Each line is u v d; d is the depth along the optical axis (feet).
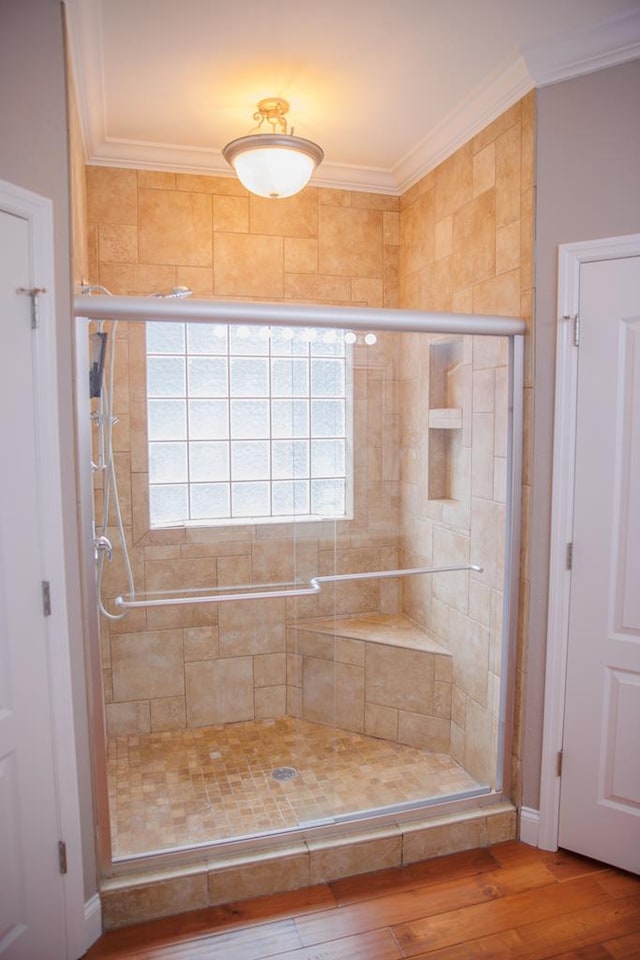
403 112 7.39
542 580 6.57
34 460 4.85
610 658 6.23
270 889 6.04
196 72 6.43
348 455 7.38
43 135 4.82
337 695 7.58
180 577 7.34
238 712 7.83
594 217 6.03
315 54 6.15
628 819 6.24
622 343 5.99
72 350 5.20
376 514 7.50
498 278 7.03
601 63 5.85
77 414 5.33
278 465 7.34
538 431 6.48
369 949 5.39
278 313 5.98
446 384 7.25
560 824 6.64
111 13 5.41
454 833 6.64
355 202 9.33
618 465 6.09
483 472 7.23
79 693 5.36
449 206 8.10
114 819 6.50
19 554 4.76
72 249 5.17
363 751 7.63
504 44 6.01
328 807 6.74
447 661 7.55
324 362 7.20
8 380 4.61
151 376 6.77
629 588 6.11
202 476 7.18
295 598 7.61
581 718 6.43
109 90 6.77
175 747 7.61
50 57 4.84
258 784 7.15
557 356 6.31
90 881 5.49
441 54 6.17
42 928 5.06
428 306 8.78
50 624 5.03
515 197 6.67
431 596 7.52
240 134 7.88
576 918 5.75
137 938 5.50
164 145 8.14
